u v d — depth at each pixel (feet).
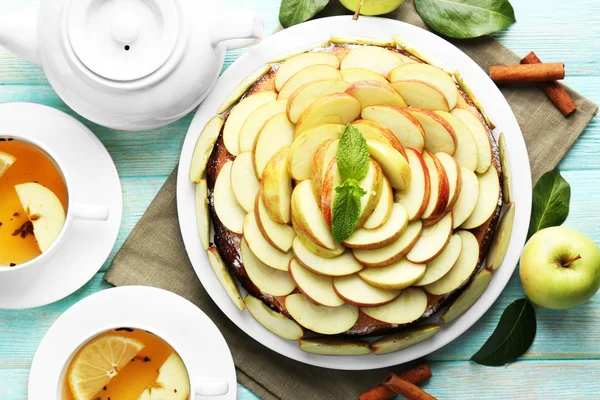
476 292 2.30
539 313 2.46
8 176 2.27
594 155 2.48
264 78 2.33
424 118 2.15
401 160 2.07
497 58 2.45
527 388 2.44
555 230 2.30
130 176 2.47
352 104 2.12
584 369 2.44
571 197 2.48
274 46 2.38
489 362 2.39
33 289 2.32
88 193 2.35
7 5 2.44
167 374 2.23
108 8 2.14
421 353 2.34
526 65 2.40
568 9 2.49
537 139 2.45
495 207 2.25
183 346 2.27
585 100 2.44
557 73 2.39
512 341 2.40
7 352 2.43
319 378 2.43
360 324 2.27
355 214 2.02
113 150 2.46
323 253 2.12
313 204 2.10
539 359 2.45
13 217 2.27
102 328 2.19
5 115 2.34
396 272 2.14
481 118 2.33
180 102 2.23
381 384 2.39
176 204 2.43
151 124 2.29
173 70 2.17
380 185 2.08
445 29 2.43
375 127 2.11
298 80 2.23
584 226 2.47
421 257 2.14
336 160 2.07
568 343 2.45
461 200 2.20
